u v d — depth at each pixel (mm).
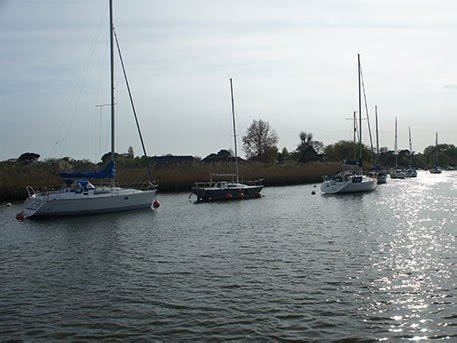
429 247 22797
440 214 36281
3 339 12414
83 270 19859
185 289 16453
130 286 17047
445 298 14867
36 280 18391
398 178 103750
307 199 52438
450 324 12742
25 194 58500
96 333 12688
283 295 15461
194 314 13891
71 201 38781
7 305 15219
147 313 14094
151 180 58312
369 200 50000
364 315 13516
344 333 12258
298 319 13289
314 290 15953
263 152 99500
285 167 83312
